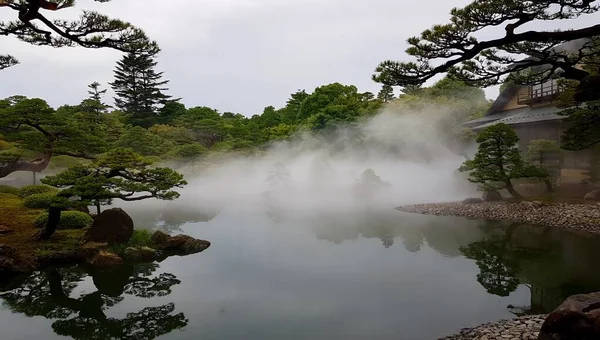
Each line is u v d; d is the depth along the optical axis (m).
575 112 16.97
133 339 7.34
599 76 7.56
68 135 14.20
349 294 9.05
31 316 8.61
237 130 49.72
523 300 8.55
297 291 9.32
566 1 8.34
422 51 8.90
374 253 12.82
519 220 16.73
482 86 10.34
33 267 11.43
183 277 10.66
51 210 13.12
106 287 10.23
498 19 8.31
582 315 5.31
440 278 10.19
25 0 9.85
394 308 8.19
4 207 17.31
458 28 8.26
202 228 17.70
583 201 17.53
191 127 51.31
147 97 56.59
